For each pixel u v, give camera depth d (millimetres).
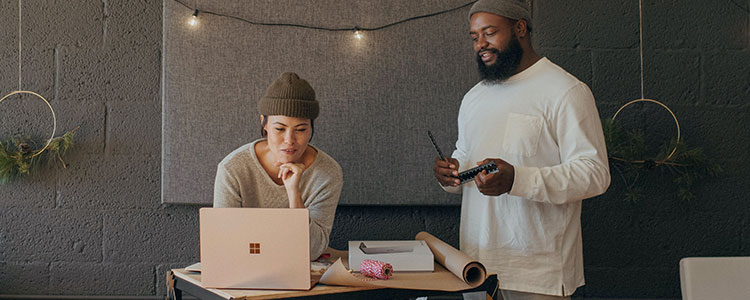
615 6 2643
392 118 2590
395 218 2662
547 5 2637
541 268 1968
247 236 1591
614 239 2664
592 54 2641
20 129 2590
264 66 2570
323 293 1596
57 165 2604
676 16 2645
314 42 2582
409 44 2588
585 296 2674
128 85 2607
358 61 2586
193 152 2557
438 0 2590
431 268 1780
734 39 2650
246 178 1905
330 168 1963
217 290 1596
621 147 2557
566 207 1979
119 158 2611
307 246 1575
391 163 2596
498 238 2008
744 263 1674
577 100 1941
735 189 2660
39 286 2617
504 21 2000
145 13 2615
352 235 2660
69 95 2600
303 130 1819
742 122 2650
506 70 2021
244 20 2568
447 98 2596
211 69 2561
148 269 2629
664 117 2643
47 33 2596
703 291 1656
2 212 2598
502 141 2020
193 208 2633
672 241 2662
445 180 2010
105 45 2605
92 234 2619
